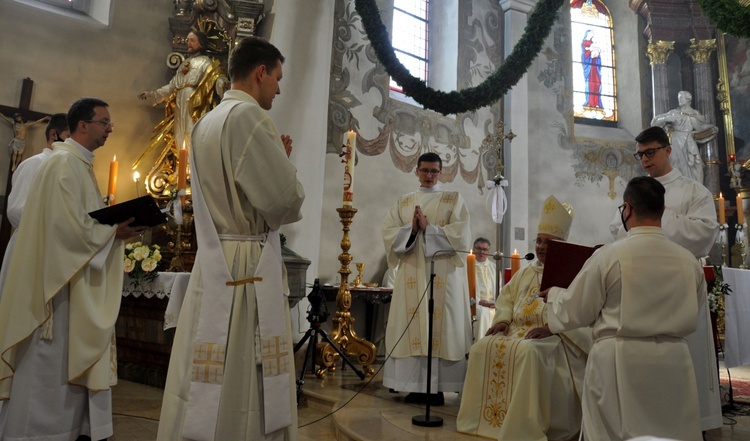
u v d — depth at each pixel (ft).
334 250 26.04
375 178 27.99
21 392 9.68
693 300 8.22
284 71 22.65
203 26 22.79
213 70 21.81
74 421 10.14
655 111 39.40
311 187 22.91
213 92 21.80
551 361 11.84
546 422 11.57
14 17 20.58
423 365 15.26
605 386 8.23
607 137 38.83
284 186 7.35
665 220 11.50
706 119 38.60
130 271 16.74
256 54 8.10
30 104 20.38
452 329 15.35
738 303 16.55
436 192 16.62
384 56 23.80
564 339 12.20
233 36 22.52
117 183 21.84
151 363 18.71
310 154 23.04
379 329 25.91
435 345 15.25
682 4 40.09
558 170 36.37
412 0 33.76
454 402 16.01
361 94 27.99
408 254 16.02
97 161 21.62
